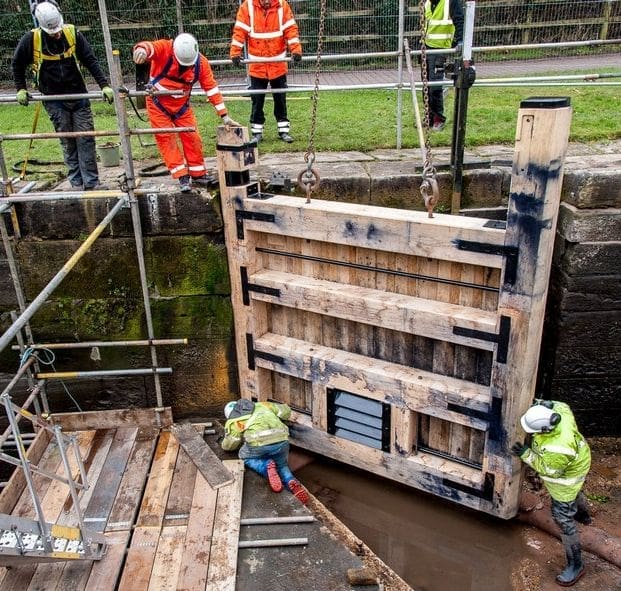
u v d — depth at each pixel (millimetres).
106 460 5184
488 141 6598
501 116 7582
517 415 4426
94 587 3969
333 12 12234
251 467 5016
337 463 5691
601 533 4668
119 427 5637
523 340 4215
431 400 4738
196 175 5297
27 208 5137
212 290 5523
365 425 5215
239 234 5184
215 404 5977
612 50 12461
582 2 11727
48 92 5281
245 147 4977
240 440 5105
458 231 4207
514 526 4922
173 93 4859
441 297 4629
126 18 11977
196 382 5859
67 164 5582
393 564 4629
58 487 4883
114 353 5680
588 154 5750
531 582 4422
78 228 5234
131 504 4688
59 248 5297
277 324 5570
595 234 4926
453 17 6645
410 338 4871
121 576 4082
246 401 5227
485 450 4660
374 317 4777
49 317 5516
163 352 5715
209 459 5098
